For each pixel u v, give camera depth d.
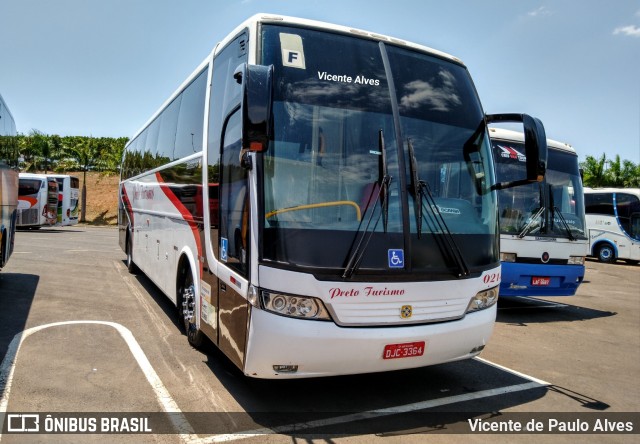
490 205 4.81
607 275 17.41
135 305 8.11
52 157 35.38
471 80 5.19
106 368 5.14
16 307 7.59
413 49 4.88
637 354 6.80
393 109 4.42
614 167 32.22
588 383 5.48
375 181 4.13
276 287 3.74
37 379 4.76
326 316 3.80
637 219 21.34
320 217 3.92
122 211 12.45
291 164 3.95
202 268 5.29
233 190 4.39
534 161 4.56
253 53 4.19
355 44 4.55
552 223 8.95
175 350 5.82
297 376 3.85
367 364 3.96
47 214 26.34
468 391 5.03
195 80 6.32
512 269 8.50
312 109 4.12
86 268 11.94
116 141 37.56
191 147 6.08
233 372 5.19
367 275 3.90
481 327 4.48
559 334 7.82
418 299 4.11
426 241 4.20
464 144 4.74
